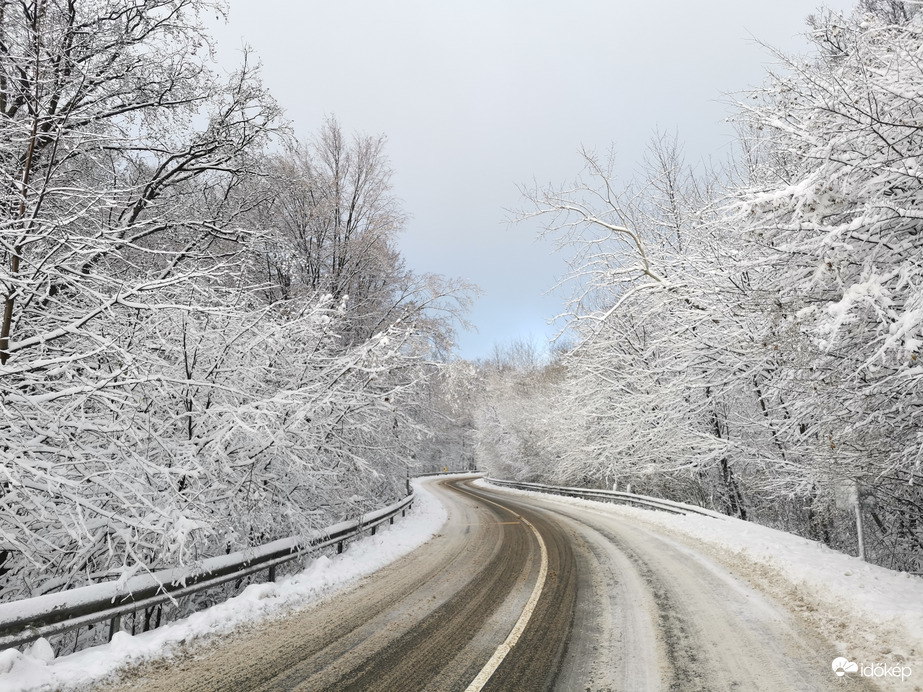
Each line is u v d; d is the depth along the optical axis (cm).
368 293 2059
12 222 611
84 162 1045
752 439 1533
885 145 589
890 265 625
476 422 4788
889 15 1005
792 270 712
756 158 1275
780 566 843
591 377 2148
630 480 2386
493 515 1883
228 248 1369
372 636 555
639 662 470
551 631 561
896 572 746
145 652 488
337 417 1013
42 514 549
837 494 959
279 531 971
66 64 863
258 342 902
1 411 557
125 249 1005
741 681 424
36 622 435
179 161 1241
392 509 1509
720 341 1270
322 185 1947
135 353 733
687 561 960
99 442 709
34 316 729
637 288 1047
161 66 1106
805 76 683
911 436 714
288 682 436
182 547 581
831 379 679
